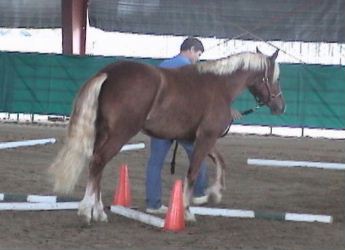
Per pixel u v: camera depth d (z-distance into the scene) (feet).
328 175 42.57
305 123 71.67
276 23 83.87
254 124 71.82
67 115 74.84
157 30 85.15
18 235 23.00
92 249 21.44
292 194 34.99
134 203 30.45
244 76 27.30
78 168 24.00
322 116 71.46
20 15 86.33
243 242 23.22
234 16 84.12
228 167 44.50
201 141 26.09
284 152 55.88
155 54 90.68
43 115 77.61
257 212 27.22
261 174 41.98
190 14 84.48
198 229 25.12
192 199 29.68
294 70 71.36
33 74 74.95
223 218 27.32
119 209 26.86
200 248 22.08
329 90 71.26
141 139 61.87
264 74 27.94
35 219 25.67
